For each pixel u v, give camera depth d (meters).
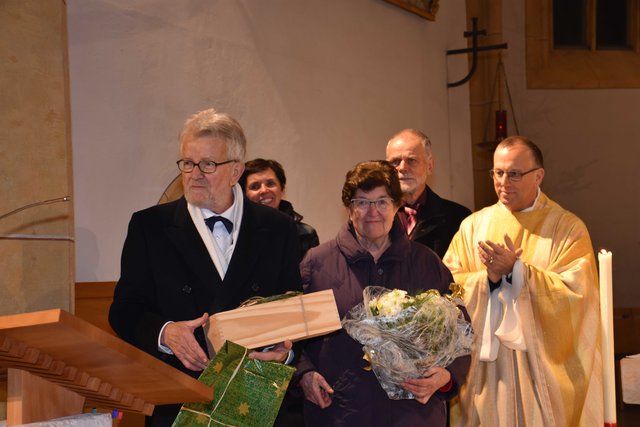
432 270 3.30
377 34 7.73
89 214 4.83
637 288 10.33
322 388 3.06
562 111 10.37
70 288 3.30
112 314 2.79
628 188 10.42
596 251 10.36
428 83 8.62
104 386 1.99
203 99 5.66
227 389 2.31
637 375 3.00
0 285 3.08
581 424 4.16
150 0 5.32
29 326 1.58
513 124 10.08
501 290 4.00
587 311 4.09
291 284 2.96
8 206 3.14
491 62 9.66
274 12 6.37
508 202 4.32
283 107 6.40
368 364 3.11
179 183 5.38
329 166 6.90
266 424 2.35
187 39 5.57
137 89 5.18
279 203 4.65
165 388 1.95
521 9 10.34
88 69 4.90
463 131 9.32
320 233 6.73
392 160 4.65
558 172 10.38
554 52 10.54
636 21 10.77
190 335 2.49
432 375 3.00
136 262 2.87
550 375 3.96
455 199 9.09
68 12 4.82
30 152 3.21
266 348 2.66
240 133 2.92
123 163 5.05
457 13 9.36
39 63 3.27
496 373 4.10
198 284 2.84
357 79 7.38
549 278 3.98
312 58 6.78
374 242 3.29
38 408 2.02
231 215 2.96
